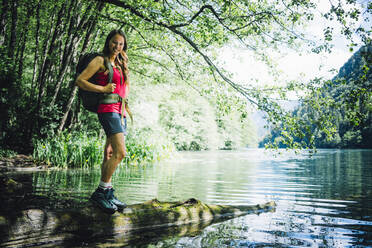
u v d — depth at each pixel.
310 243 2.68
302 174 9.75
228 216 3.71
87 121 18.11
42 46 16.69
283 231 3.05
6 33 15.82
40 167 10.27
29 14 14.22
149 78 16.67
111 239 2.65
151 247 2.46
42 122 12.87
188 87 14.65
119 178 7.91
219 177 8.66
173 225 3.19
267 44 7.55
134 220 2.96
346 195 5.53
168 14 7.30
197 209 3.52
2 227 2.28
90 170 10.01
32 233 2.39
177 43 9.02
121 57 2.93
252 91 7.02
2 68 11.88
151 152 15.53
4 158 11.20
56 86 13.18
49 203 3.97
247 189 6.29
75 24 12.80
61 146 11.04
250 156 25.94
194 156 25.88
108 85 2.72
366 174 9.73
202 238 2.76
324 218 3.67
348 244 2.66
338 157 23.12
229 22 7.92
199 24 7.76
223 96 7.81
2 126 12.20
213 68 7.92
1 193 3.93
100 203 2.79
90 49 15.31
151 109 26.94
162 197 5.08
